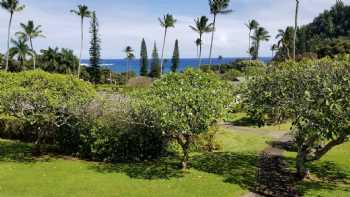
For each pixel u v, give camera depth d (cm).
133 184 1648
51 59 9225
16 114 2066
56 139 2283
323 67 1700
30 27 8388
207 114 1692
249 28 10281
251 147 2512
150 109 1839
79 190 1545
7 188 1550
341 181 1775
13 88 1983
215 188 1622
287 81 1719
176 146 2309
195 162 2091
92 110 2153
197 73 1973
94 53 8356
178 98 1708
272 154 2306
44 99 1984
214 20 6225
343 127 1515
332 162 2122
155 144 2180
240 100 1888
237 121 3594
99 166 1978
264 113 1794
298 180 1781
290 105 1661
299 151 1806
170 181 1708
